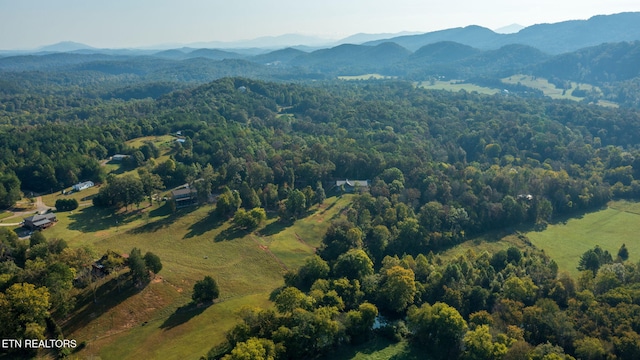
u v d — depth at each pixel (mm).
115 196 150500
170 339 89125
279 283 115438
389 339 92375
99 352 84000
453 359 85688
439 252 136000
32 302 80750
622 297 91188
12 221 139375
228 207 150750
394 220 141625
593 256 117438
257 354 73188
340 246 122938
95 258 110125
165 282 107188
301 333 82625
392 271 103188
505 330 87000
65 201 150500
